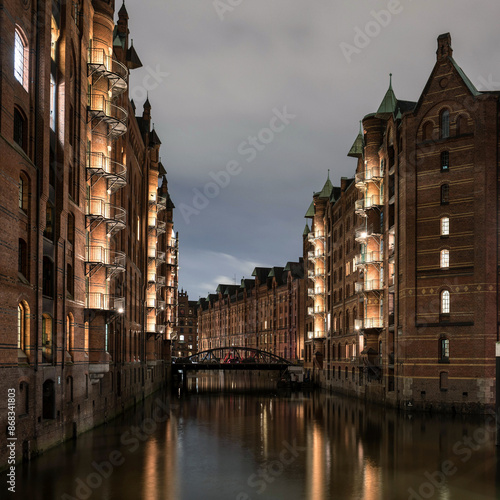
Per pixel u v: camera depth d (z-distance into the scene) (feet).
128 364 145.79
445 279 139.33
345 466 77.00
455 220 139.44
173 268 302.45
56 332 81.71
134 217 161.68
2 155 64.03
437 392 137.69
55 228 83.20
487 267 133.69
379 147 171.01
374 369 164.35
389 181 160.86
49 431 79.36
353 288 200.54
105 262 104.37
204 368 294.87
